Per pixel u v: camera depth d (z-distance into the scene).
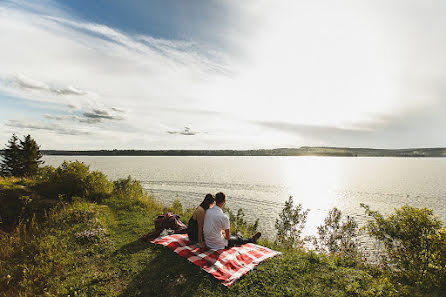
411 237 5.78
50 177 13.16
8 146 44.78
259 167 132.12
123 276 5.37
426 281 4.91
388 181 66.25
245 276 5.22
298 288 4.84
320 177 80.50
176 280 5.12
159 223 7.85
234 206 32.88
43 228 8.02
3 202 9.30
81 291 4.79
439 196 40.09
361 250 9.20
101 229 7.94
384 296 4.48
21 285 4.85
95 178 14.30
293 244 9.84
